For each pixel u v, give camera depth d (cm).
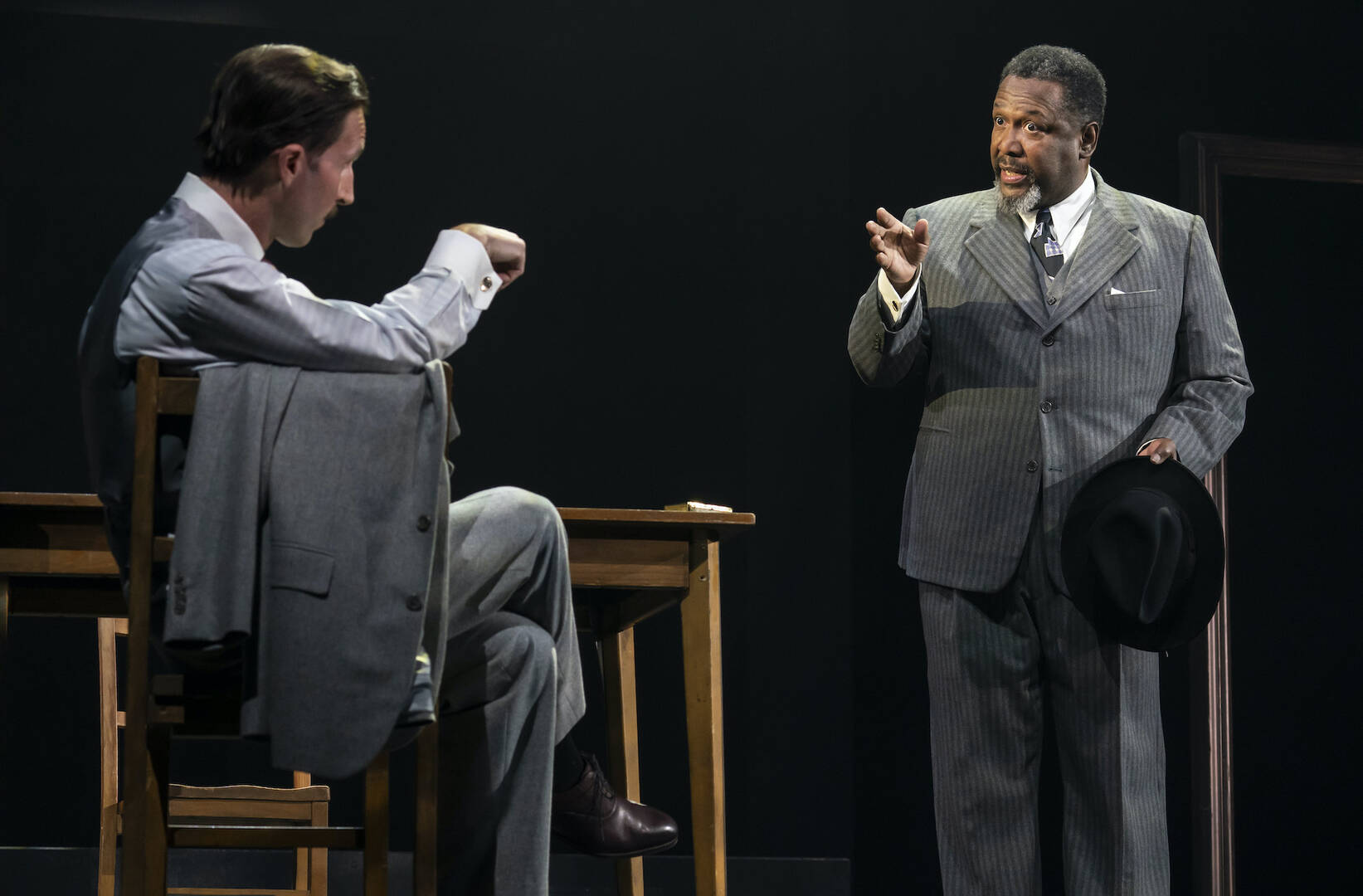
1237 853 1065
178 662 489
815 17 1220
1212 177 1092
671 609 1177
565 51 1210
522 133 1212
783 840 1136
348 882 1126
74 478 1136
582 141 1216
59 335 1145
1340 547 1105
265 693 431
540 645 505
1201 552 660
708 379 1205
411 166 1195
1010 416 680
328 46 1188
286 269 1173
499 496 522
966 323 693
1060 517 670
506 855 496
